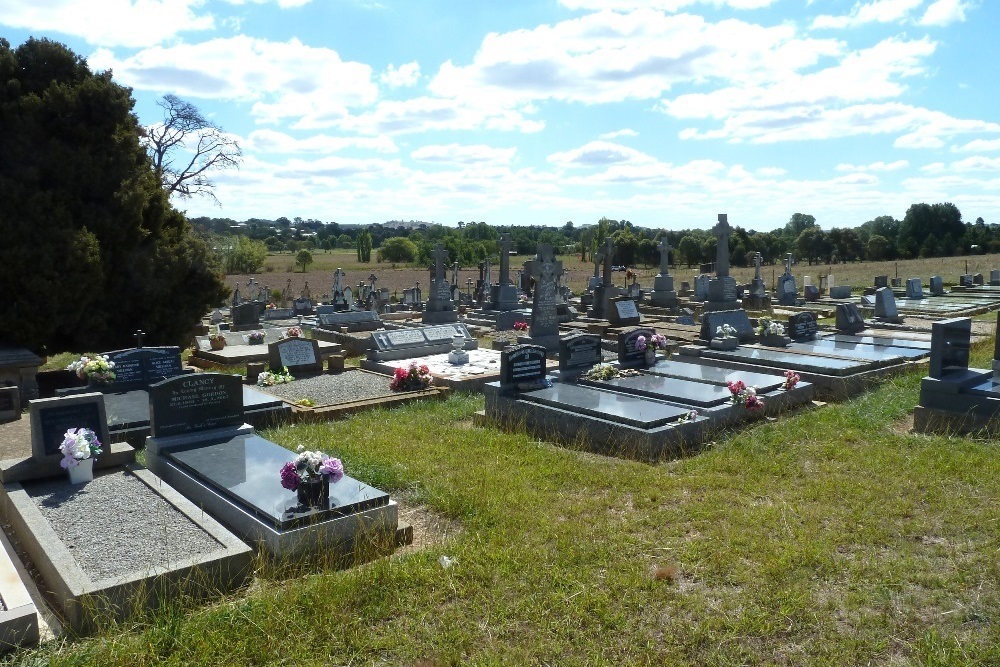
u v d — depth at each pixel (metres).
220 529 5.98
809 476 7.71
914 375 13.00
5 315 12.89
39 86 13.98
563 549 5.94
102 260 14.04
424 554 5.86
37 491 6.99
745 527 6.33
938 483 7.25
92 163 13.97
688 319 22.28
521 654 4.50
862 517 6.45
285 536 5.81
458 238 82.25
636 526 6.43
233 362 16.11
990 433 8.98
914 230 87.06
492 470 8.12
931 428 9.52
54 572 5.27
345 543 6.14
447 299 24.83
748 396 10.05
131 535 5.93
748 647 4.56
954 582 5.20
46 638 4.71
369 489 6.62
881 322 21.11
